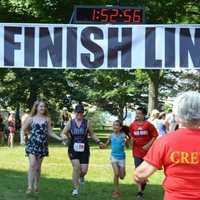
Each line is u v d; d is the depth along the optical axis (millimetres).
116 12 11992
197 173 4535
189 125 4664
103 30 10688
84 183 14914
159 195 13461
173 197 4551
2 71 26578
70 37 10719
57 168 18938
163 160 4629
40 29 10703
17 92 40750
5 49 10688
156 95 37969
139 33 10695
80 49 10719
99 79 47000
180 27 10711
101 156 24328
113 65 10695
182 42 10719
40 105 12578
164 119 23344
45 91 40062
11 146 30594
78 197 12734
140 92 54812
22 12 15711
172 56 10727
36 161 12688
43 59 10703
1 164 20141
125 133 13203
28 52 10703
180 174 4559
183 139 4609
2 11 15773
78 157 12664
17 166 19516
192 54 10719
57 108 46281
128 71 39031
